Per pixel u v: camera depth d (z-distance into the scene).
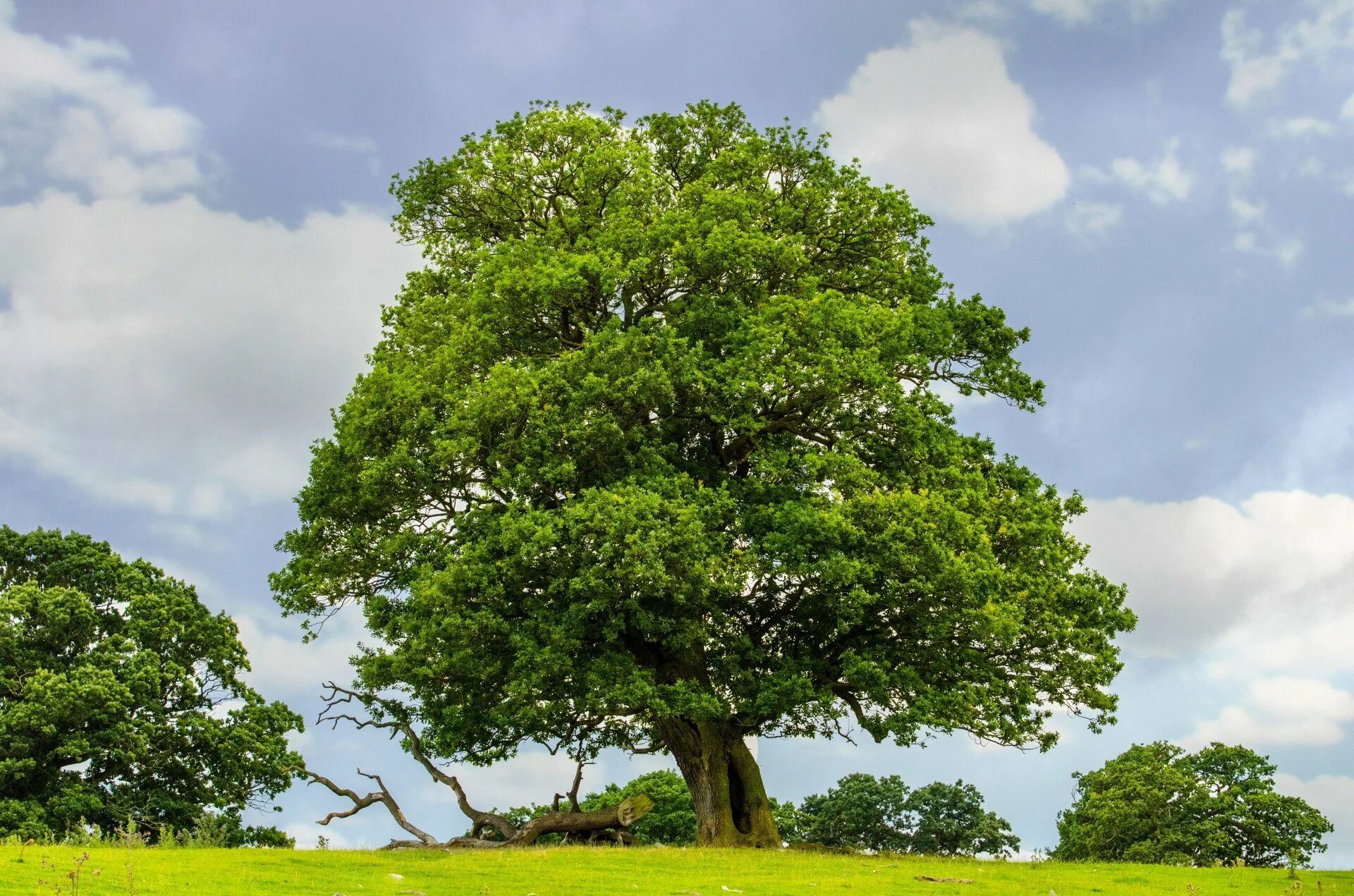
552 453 26.81
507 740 28.45
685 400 28.39
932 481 28.52
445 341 29.23
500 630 24.83
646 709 27.45
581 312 30.69
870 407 28.89
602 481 27.47
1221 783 47.12
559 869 21.50
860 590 24.91
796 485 28.02
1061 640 27.22
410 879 19.20
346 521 28.95
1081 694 28.28
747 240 28.81
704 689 26.59
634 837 30.48
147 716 39.03
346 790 31.27
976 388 32.16
